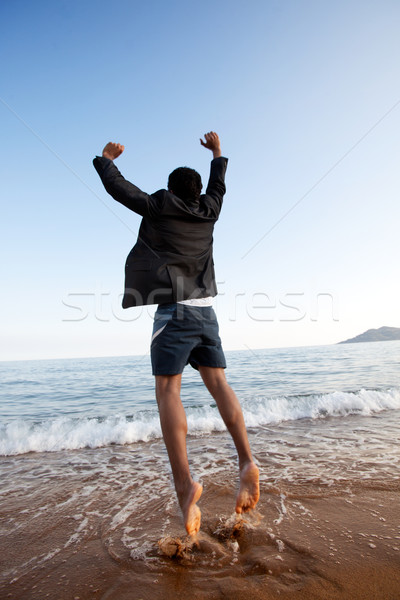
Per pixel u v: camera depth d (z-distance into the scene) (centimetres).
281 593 147
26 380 1490
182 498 159
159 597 149
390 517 215
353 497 246
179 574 165
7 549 198
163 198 190
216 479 296
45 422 549
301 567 164
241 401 641
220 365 197
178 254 189
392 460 329
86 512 248
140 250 190
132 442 467
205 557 178
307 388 973
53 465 378
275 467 321
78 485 308
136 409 795
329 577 156
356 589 148
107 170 191
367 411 595
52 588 159
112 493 285
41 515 245
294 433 467
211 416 586
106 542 202
